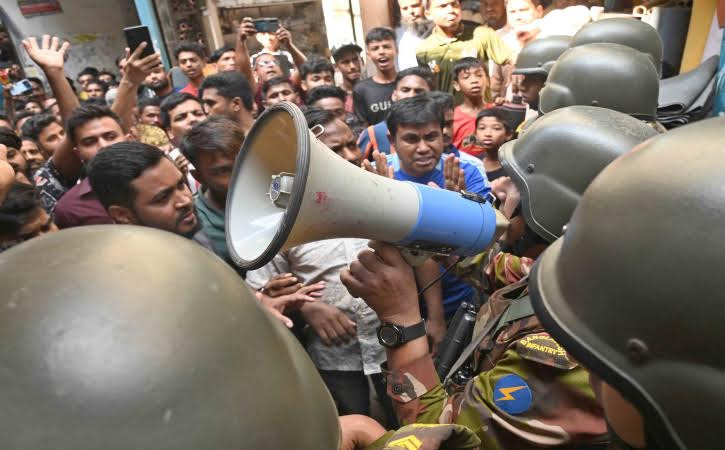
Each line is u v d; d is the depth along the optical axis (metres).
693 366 0.46
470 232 0.97
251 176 0.96
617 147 1.00
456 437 0.72
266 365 0.40
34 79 5.48
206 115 2.80
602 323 0.53
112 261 0.37
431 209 0.91
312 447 0.41
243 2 7.67
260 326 0.42
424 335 1.00
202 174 1.54
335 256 1.58
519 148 1.19
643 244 0.48
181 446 0.33
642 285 0.48
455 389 1.11
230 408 0.35
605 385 0.60
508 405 0.84
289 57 5.22
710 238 0.43
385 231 0.89
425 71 3.00
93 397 0.32
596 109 1.12
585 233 0.55
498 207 1.60
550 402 0.81
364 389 1.73
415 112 1.82
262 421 0.37
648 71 1.64
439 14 4.07
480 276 1.43
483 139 2.67
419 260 1.01
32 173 3.00
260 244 0.89
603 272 0.52
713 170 0.45
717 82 2.33
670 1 3.29
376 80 3.61
